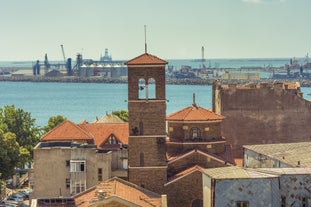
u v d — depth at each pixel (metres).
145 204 195.75
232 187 161.75
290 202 162.75
